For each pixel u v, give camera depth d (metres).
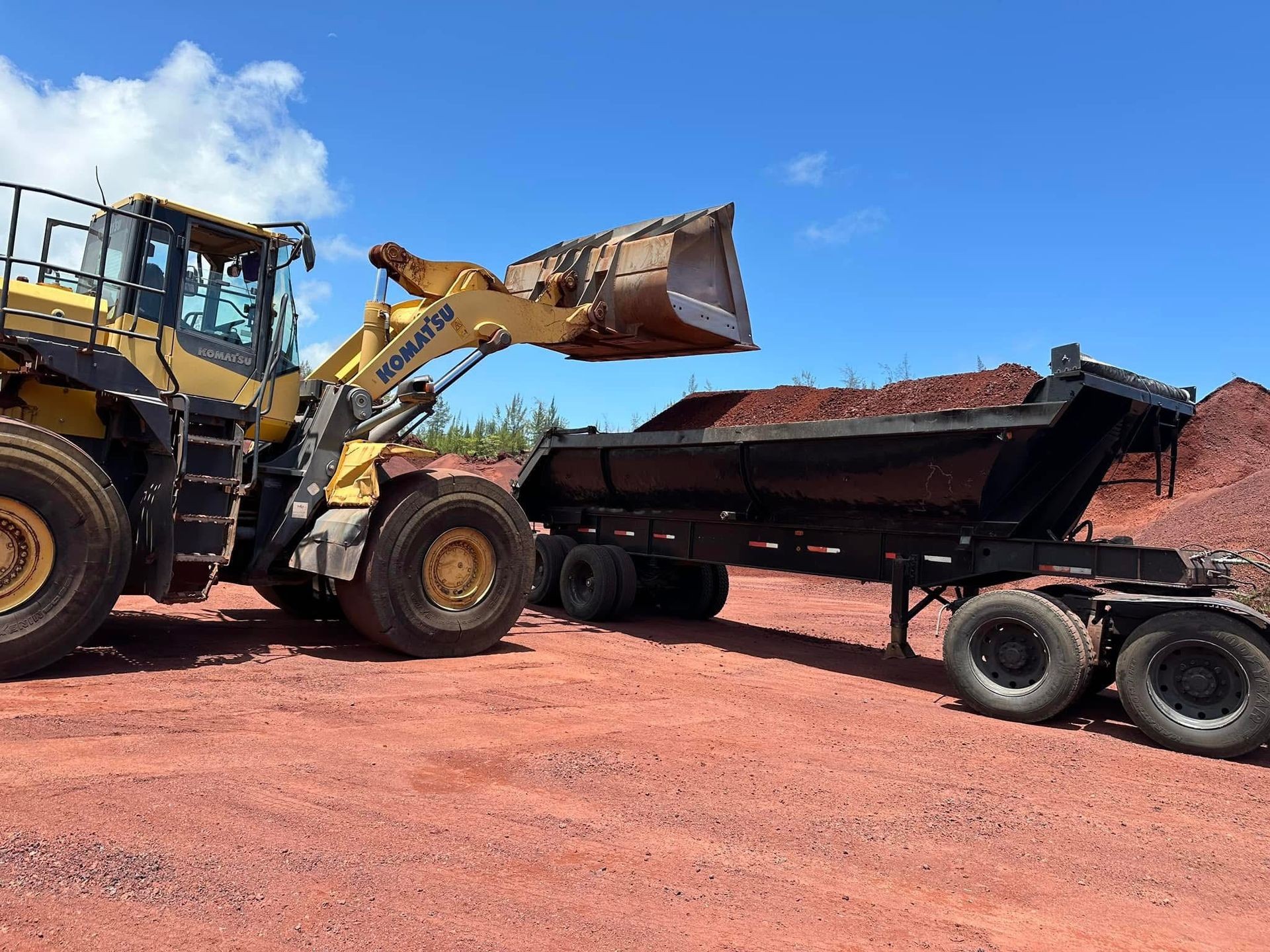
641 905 3.03
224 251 7.24
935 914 3.13
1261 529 13.59
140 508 6.70
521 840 3.53
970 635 6.66
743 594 15.55
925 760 5.13
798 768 4.80
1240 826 4.30
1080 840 3.97
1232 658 5.55
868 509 8.13
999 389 12.41
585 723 5.49
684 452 9.58
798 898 3.18
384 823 3.59
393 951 2.59
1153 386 7.39
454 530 7.55
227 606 9.72
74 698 5.15
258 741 4.56
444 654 7.45
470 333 8.82
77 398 6.60
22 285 6.16
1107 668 6.64
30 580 5.63
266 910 2.78
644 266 9.52
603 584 10.22
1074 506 7.77
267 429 7.81
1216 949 3.01
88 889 2.82
